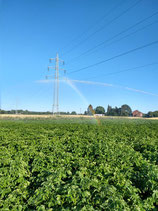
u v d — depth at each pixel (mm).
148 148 9977
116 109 105250
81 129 19688
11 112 95500
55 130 18938
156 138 13992
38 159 7406
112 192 4684
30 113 88875
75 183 5070
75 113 95312
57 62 50562
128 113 102000
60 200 4590
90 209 4129
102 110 109125
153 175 5957
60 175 5684
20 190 5250
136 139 12711
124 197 5098
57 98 53844
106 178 5809
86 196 4668
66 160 7434
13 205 4605
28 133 16172
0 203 4613
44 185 5094
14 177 5824
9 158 7578
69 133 15594
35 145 10477
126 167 6680
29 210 4609
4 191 5055
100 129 19781
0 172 6012
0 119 49969
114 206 4188
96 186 4992
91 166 6809
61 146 10234
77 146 10125
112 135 14578
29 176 6535
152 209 4875
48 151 9141
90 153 8938
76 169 6973
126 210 4145
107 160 7605
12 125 25797
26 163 7609
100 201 4547
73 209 4207
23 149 10164
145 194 6137
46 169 6586
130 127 23938
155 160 7773
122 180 5590
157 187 5480
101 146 9203
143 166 6777
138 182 6301
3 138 13406
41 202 4859
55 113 57875
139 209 4457
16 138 13188
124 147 9680
